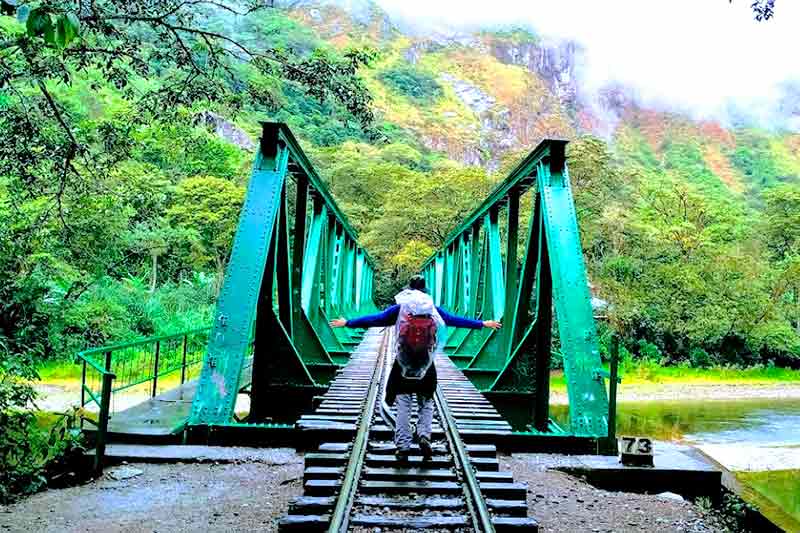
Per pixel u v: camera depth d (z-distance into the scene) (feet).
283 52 31.76
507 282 36.91
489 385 37.73
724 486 20.53
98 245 53.72
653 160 499.51
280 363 29.48
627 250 127.13
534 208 29.32
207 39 30.48
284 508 16.33
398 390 17.90
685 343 126.31
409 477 16.80
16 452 19.08
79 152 31.14
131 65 29.84
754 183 440.45
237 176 124.36
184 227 104.17
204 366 22.50
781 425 78.13
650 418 81.05
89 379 64.44
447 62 522.06
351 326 17.76
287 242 30.76
